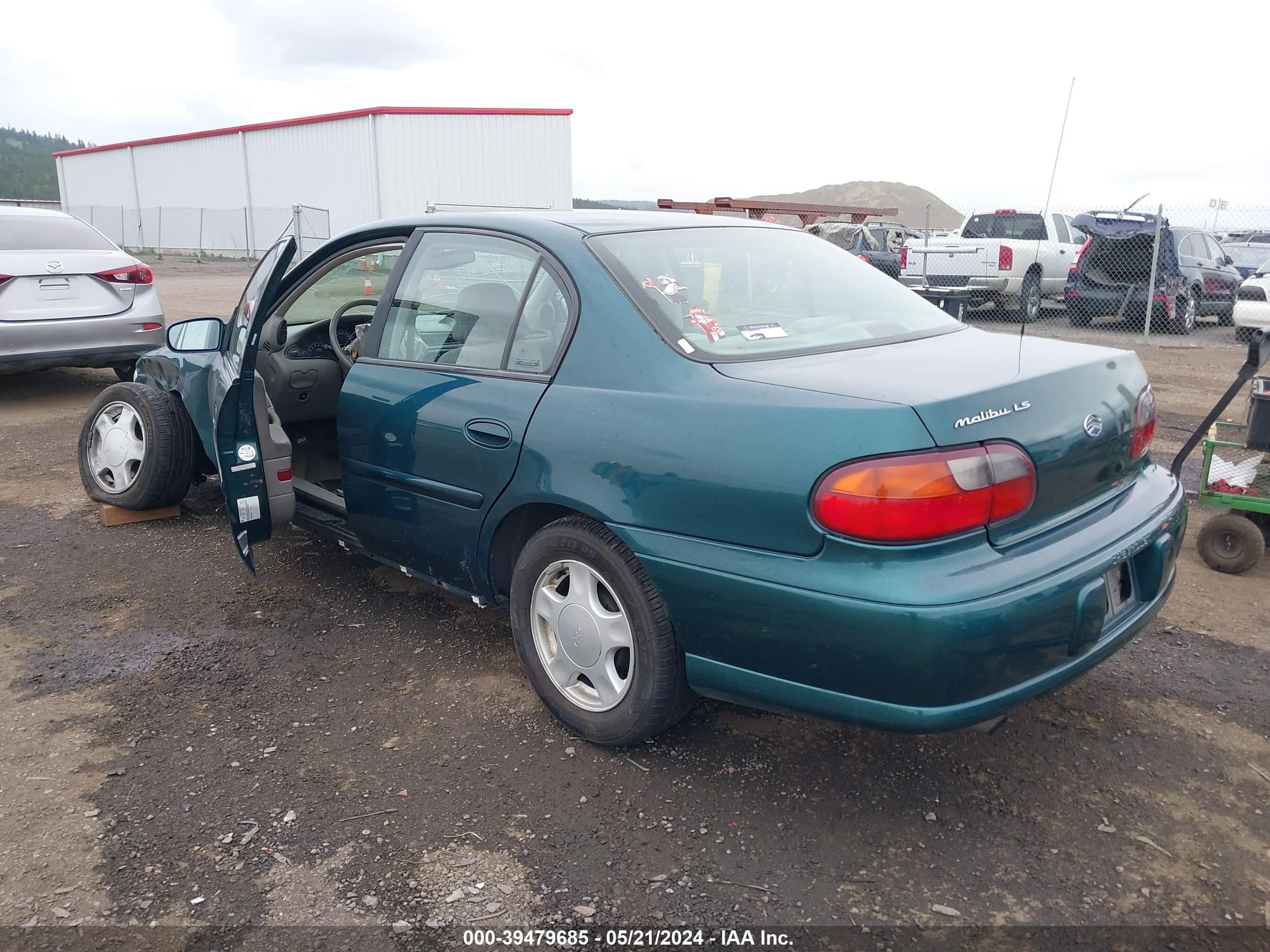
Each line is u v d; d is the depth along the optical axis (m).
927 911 2.29
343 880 2.41
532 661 3.07
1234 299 14.53
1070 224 14.91
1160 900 2.32
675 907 2.31
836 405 2.32
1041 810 2.66
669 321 2.77
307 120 31.00
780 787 2.78
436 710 3.23
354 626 3.87
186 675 3.47
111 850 2.51
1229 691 3.29
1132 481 2.88
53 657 3.61
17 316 7.23
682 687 2.73
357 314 4.68
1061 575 2.35
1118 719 3.12
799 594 2.31
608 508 2.67
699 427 2.51
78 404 8.32
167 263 31.75
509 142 29.41
